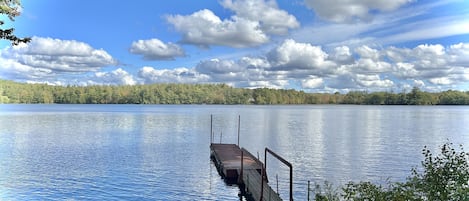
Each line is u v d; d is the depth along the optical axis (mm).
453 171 9531
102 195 19422
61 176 23891
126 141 43875
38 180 22688
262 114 117625
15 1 14383
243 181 20938
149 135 51188
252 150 37000
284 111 146000
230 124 72875
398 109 165375
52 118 86750
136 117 94062
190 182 22516
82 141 43438
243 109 167750
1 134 50688
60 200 18438
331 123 76938
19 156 32031
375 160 30781
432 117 97438
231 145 33594
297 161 30188
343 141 44812
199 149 37375
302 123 77000
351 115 111438
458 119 88000
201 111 138875
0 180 22656
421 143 42812
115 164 28406
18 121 76062
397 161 30344
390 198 8172
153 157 32000
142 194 19719
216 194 19875
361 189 8656
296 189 20953
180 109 160625
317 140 45938
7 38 14219
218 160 26906
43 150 35844
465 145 41406
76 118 87562
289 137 49469
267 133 55281
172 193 19984
